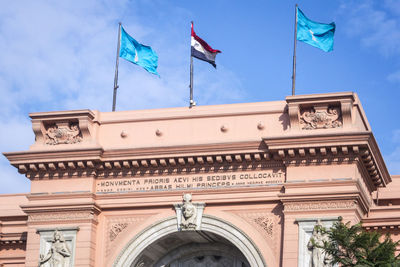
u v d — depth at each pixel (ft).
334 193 178.81
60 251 190.39
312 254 176.86
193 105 196.44
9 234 209.46
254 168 186.91
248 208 186.39
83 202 191.62
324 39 200.95
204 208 188.75
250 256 183.93
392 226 186.91
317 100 182.60
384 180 199.11
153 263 200.75
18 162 196.44
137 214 192.65
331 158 181.57
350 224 176.65
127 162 192.54
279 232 183.01
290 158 183.52
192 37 207.31
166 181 191.52
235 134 190.19
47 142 197.67
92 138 195.83
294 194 180.86
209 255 200.23
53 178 196.34
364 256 156.66
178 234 192.03
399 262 155.74
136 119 196.75
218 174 188.85
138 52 215.10
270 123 188.85
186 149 188.65
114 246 191.72
